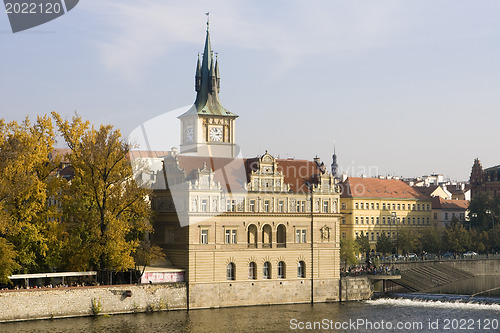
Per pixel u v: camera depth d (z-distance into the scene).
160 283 133.88
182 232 138.75
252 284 143.62
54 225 127.25
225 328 119.94
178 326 120.19
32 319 120.56
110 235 127.75
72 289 124.56
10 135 126.19
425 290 174.88
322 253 152.25
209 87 191.50
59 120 132.12
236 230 142.88
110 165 129.88
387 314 136.00
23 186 120.12
